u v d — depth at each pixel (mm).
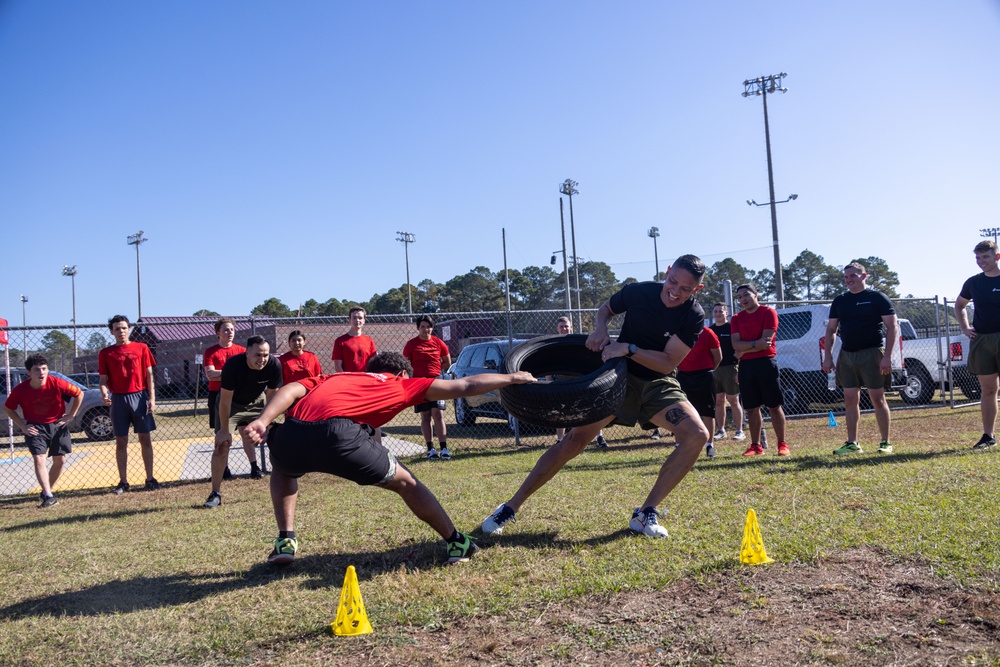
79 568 4613
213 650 3168
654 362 4602
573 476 6801
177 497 7410
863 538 4133
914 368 13789
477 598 3574
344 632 3242
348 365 8789
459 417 12828
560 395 4355
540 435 11438
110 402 8141
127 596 3975
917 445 7688
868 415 12133
